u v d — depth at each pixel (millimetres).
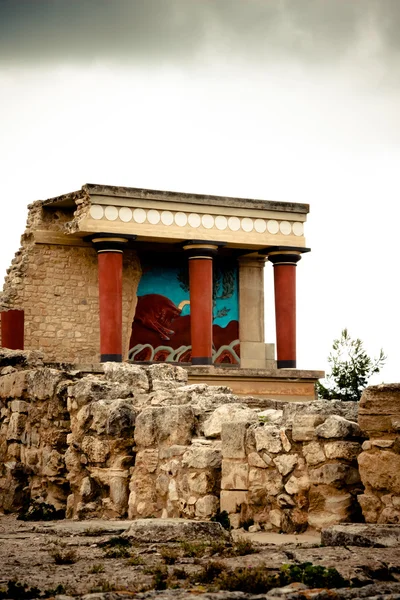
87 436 22516
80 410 23000
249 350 46781
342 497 16641
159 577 12531
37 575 13227
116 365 24797
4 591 12070
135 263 44562
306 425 17219
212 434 19766
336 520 16562
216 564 12789
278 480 17547
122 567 13648
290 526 17203
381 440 16047
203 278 43438
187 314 45375
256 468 17984
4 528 19547
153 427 20734
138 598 11438
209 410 20562
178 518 18078
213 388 23500
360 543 14109
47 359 42094
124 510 21281
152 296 44812
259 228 44750
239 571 12516
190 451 19344
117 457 21562
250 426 18281
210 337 43594
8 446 26641
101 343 41781
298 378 41250
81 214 41812
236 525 18109
